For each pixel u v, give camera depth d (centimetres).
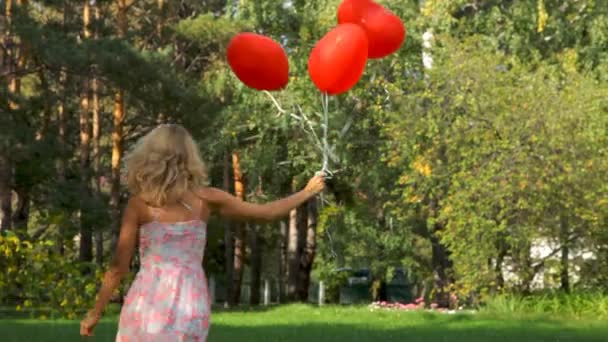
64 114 3659
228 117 2942
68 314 1460
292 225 3653
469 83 2328
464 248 2228
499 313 2156
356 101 2725
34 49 2583
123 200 3825
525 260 2288
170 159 523
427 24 2800
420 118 2375
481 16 2967
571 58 2527
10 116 2617
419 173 2355
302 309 2509
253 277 4269
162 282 518
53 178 2855
